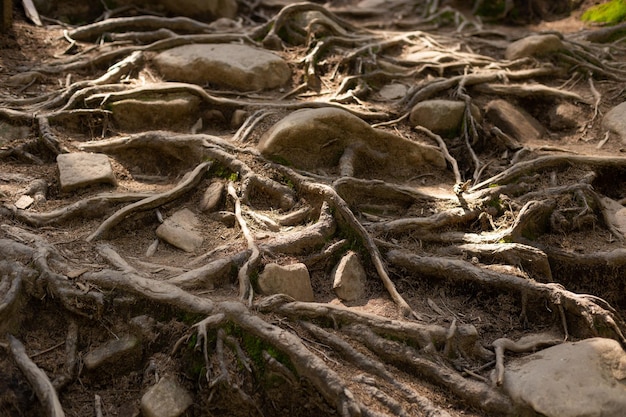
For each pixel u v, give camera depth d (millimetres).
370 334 2441
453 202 2891
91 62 3342
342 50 3615
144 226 2709
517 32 4305
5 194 2682
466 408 2375
